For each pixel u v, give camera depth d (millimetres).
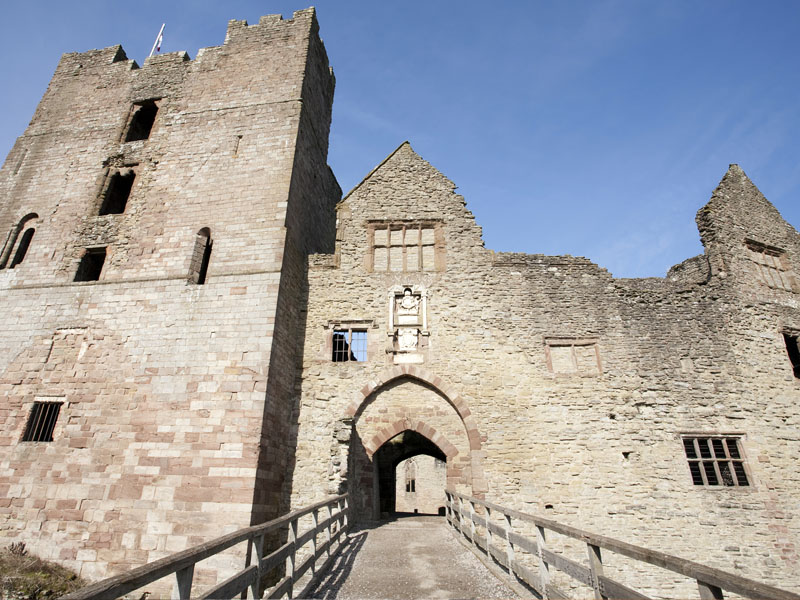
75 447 12977
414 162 17828
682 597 12211
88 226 16656
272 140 16766
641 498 13164
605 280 15867
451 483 13625
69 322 14773
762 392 14758
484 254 16188
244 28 19500
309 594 7301
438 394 14664
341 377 14828
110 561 11625
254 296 14148
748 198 18281
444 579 8117
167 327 14109
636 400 14266
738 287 16250
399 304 15680
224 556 11352
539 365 14703
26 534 12188
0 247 16906
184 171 16781
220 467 12180
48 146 18719
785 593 2775
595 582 5000
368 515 14219
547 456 13625
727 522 12969
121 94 19266
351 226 16797
